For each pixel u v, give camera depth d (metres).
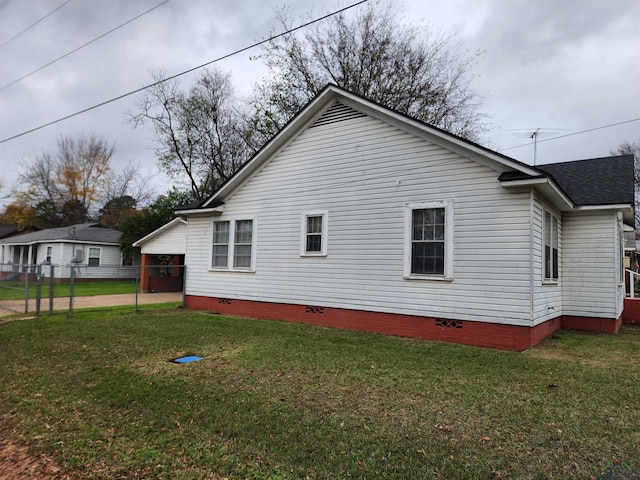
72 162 44.88
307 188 10.66
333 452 3.34
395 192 9.12
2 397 4.89
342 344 7.70
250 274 11.73
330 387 5.04
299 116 10.59
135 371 5.80
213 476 3.02
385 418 4.06
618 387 5.13
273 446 3.46
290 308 10.73
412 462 3.17
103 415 4.26
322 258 10.22
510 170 7.67
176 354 6.85
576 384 5.24
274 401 4.54
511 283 7.59
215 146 28.77
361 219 9.61
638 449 3.40
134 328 9.34
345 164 9.98
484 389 4.99
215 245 12.80
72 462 3.28
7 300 15.68
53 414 4.32
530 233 7.44
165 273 23.27
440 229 8.48
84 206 45.38
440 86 22.95
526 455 3.29
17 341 8.09
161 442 3.59
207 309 12.80
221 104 28.64
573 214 10.28
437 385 5.14
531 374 5.71
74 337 8.34
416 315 8.60
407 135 9.02
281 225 11.12
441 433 3.71
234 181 12.06
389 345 7.68
